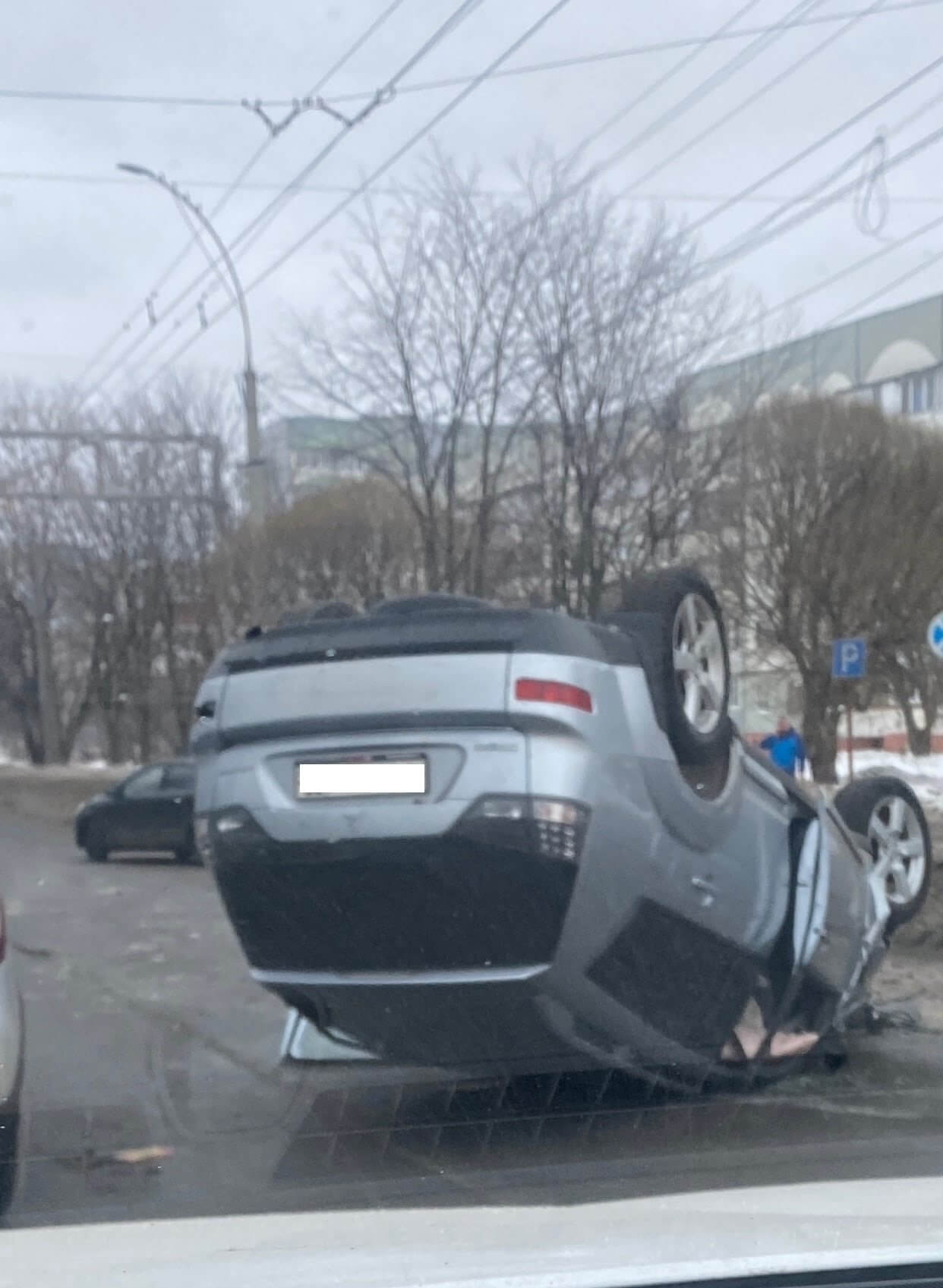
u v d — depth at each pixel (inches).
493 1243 111.9
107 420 1304.1
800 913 245.8
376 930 212.2
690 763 222.8
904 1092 258.1
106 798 809.5
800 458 906.1
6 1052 200.2
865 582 908.0
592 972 210.4
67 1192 209.5
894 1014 295.9
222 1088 269.7
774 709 1060.5
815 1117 243.6
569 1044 221.9
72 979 402.6
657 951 218.2
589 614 816.9
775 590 922.1
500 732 203.6
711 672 235.1
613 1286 94.3
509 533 855.7
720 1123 242.4
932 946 403.9
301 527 1133.1
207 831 223.6
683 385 832.3
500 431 847.7
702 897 223.5
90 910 567.8
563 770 201.5
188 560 1332.4
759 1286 94.4
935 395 1418.6
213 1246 121.4
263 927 221.9
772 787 247.8
